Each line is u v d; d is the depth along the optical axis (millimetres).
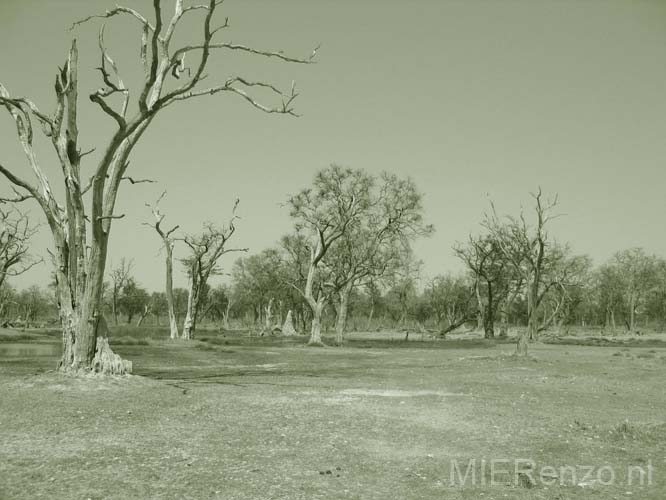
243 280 94125
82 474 8367
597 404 16297
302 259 69500
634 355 37500
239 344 51156
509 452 10242
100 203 17688
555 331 97000
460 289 103062
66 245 18250
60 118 18109
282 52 19203
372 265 55500
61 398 15000
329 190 52656
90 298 17891
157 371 24797
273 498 7582
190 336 53688
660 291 104688
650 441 11070
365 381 21234
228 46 18766
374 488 8156
